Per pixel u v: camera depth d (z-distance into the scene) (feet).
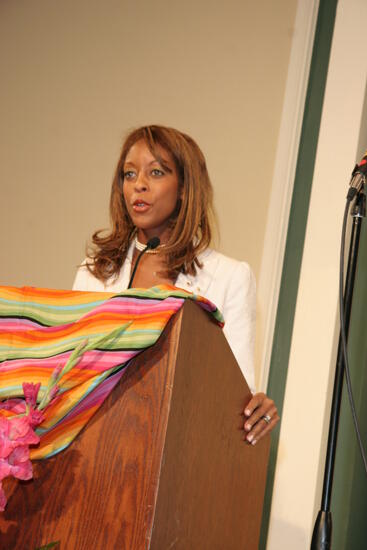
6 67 14.29
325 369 9.68
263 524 9.53
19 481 3.85
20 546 3.77
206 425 4.17
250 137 11.25
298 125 10.86
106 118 12.83
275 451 9.70
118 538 3.62
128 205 6.40
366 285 9.78
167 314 3.80
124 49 12.98
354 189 6.17
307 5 11.25
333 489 9.31
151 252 6.36
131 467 3.70
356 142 10.32
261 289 10.41
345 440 9.39
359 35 10.65
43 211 13.00
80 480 3.77
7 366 3.99
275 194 10.74
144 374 3.81
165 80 12.36
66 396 3.81
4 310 4.15
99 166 12.67
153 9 12.87
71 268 12.42
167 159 6.36
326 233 10.16
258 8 11.73
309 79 11.02
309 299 10.02
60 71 13.62
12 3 14.62
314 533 6.01
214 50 11.99
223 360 4.40
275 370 10.16
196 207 6.39
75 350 3.70
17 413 3.87
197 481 4.06
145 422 3.74
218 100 11.71
